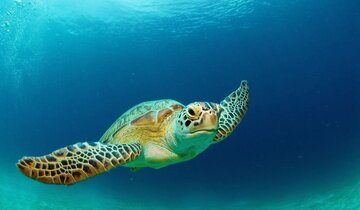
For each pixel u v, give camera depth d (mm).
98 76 63344
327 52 55906
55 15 31953
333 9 38594
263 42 50594
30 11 30828
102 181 28016
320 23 43031
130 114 5629
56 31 35312
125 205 20516
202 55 56375
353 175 20422
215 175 39656
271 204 19734
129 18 35031
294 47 54344
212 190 27422
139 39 43344
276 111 79688
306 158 35688
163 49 50344
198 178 37062
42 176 3709
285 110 79062
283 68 64500
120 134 5301
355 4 38312
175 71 67062
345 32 47906
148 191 26828
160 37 43469
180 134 4609
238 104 5902
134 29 38719
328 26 45156
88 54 48062
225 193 25719
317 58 59219
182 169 40344
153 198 23875
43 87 63156
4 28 33219
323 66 61688
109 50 47531
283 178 27859
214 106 4625
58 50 43406
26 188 19000
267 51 56219
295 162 35562
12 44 38562
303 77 67312
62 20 33125
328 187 19594
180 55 55000
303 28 44750
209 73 69250
